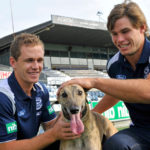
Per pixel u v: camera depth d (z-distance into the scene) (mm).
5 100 3004
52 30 22609
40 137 2994
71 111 3217
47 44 26359
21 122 3188
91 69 29266
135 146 2965
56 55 26859
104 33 25297
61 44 27469
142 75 3244
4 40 21953
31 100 3371
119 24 3039
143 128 3332
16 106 3127
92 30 23922
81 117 3336
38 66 3258
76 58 28359
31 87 3387
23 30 21688
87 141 3340
